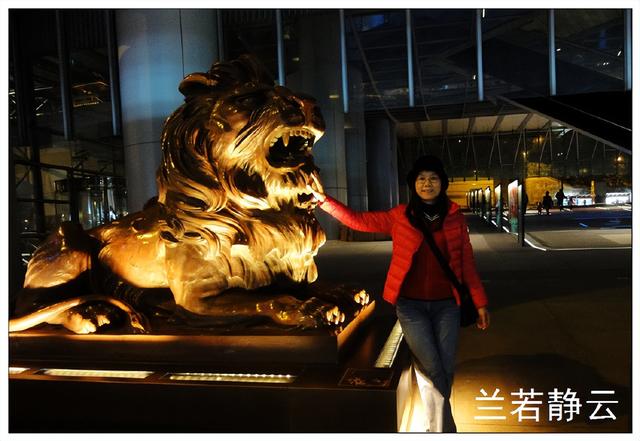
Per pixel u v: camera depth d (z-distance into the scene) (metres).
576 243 11.02
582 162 34.50
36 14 13.35
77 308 2.67
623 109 13.12
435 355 2.27
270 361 2.41
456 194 36.12
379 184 23.44
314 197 2.74
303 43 15.46
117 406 2.23
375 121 23.11
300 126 2.43
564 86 14.52
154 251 2.78
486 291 6.01
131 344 2.56
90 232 3.04
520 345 3.81
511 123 32.34
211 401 2.14
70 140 13.97
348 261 9.95
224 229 2.55
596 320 4.45
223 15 14.14
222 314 2.54
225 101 2.48
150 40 7.19
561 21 14.30
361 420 2.01
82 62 14.16
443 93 17.67
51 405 2.29
